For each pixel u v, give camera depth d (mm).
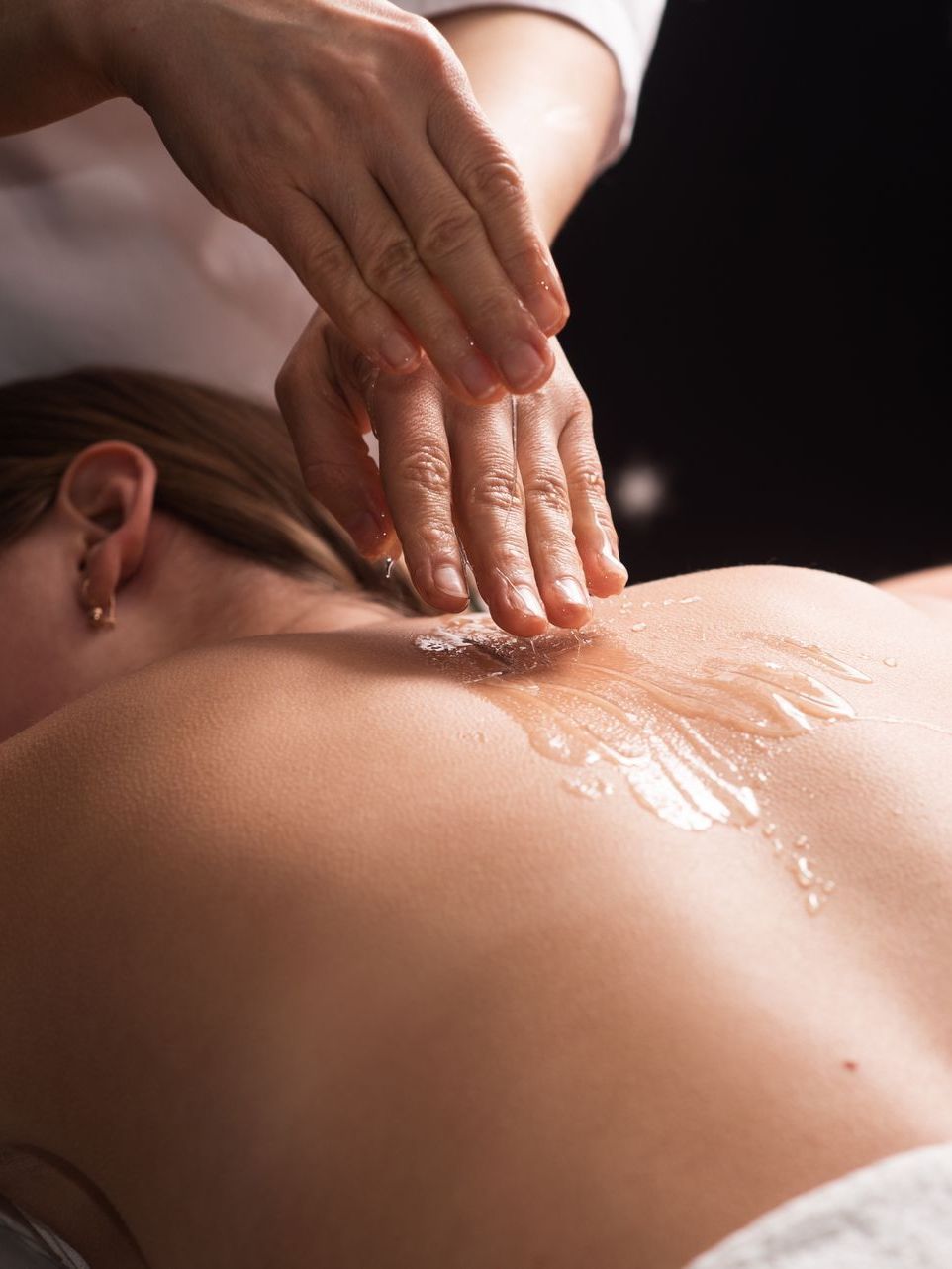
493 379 675
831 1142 440
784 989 481
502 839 528
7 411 1005
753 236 2293
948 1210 409
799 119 2266
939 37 2193
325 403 799
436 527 681
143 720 621
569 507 727
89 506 944
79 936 575
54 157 1381
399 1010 494
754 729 590
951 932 508
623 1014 472
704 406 2311
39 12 793
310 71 692
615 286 2316
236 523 970
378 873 527
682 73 2250
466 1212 459
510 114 1113
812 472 2297
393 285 682
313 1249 493
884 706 614
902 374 2283
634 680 633
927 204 2258
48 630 921
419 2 1263
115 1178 579
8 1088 603
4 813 620
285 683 630
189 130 730
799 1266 400
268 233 729
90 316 1444
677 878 513
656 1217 433
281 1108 507
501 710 603
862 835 539
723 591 724
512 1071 470
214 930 541
